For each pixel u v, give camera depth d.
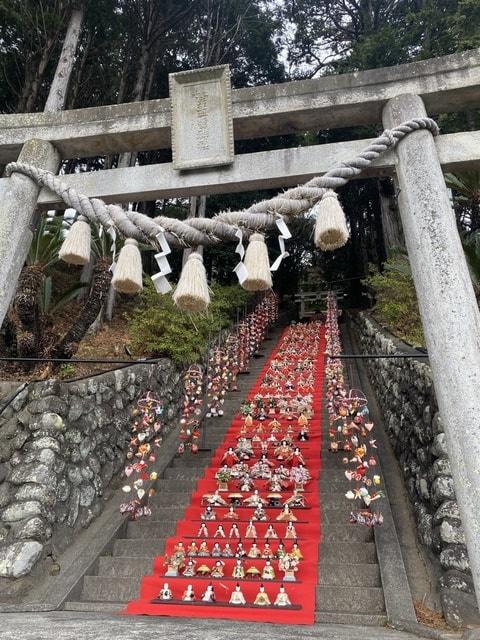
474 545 2.27
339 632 3.45
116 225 2.96
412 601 4.15
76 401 6.12
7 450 5.50
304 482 6.42
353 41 19.00
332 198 2.74
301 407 9.22
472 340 2.56
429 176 2.94
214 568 4.79
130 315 13.09
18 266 3.26
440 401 2.61
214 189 3.32
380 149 3.00
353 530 5.34
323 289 22.45
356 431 7.56
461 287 2.68
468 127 11.53
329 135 17.23
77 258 2.98
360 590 4.38
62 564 4.96
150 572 4.94
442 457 4.88
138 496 5.87
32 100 12.17
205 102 3.43
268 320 18.03
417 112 3.15
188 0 14.50
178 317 9.64
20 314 6.37
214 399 10.09
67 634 2.93
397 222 16.11
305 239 21.16
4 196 3.33
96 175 3.41
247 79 19.00
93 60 14.59
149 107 3.54
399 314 10.70
